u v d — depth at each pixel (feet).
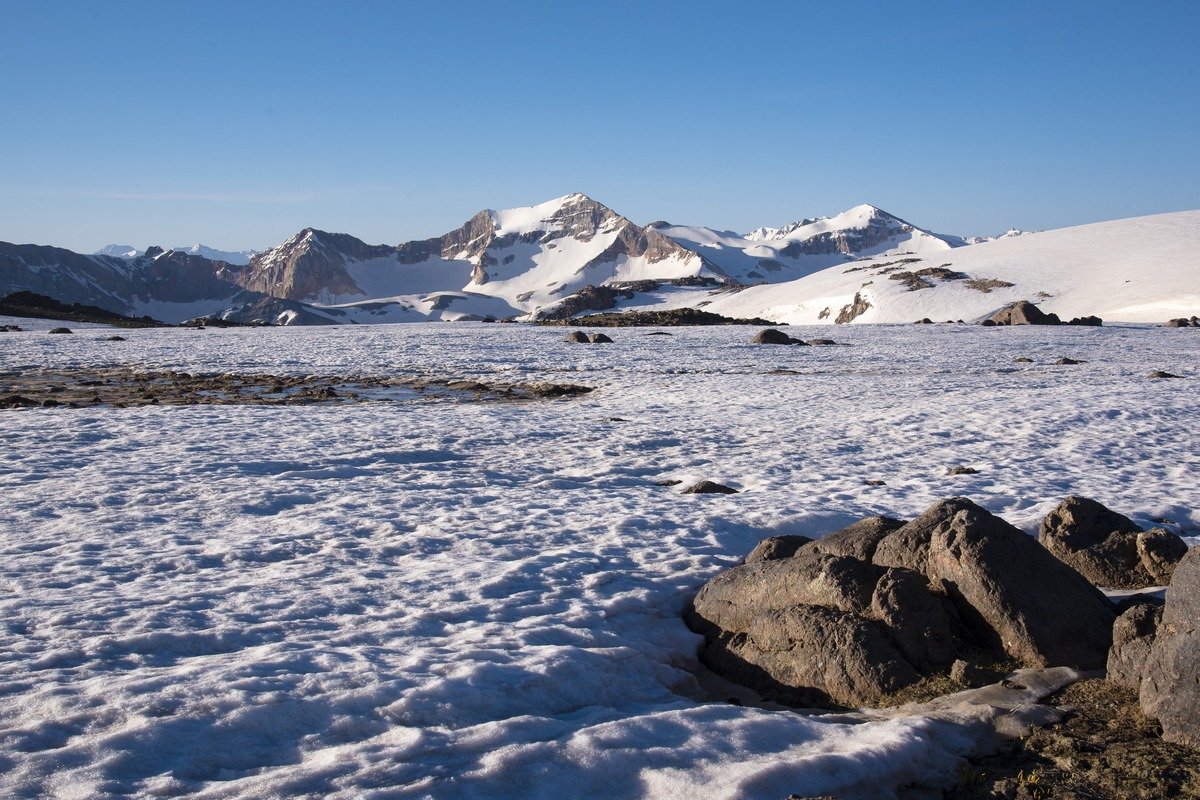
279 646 20.31
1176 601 17.75
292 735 16.12
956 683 19.48
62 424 57.41
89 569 26.66
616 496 40.47
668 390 89.45
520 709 17.89
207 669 18.48
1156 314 317.63
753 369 117.08
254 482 40.70
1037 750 16.87
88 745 14.92
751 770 15.12
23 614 22.11
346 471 44.73
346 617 23.11
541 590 26.25
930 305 409.08
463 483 42.68
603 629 23.34
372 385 97.19
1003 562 21.44
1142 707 17.63
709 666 22.81
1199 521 37.35
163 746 15.21
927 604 21.04
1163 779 15.38
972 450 54.13
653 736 16.55
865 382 96.68
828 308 473.67
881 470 48.06
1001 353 143.64
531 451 52.95
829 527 35.70
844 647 20.12
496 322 288.92
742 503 38.99
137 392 84.64
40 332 187.52
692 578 28.22
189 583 25.57
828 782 15.33
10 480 39.70
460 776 14.75
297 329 225.56
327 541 31.07
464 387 93.56
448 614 23.56
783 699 20.48
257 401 78.48
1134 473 47.34
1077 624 20.80
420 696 17.42
